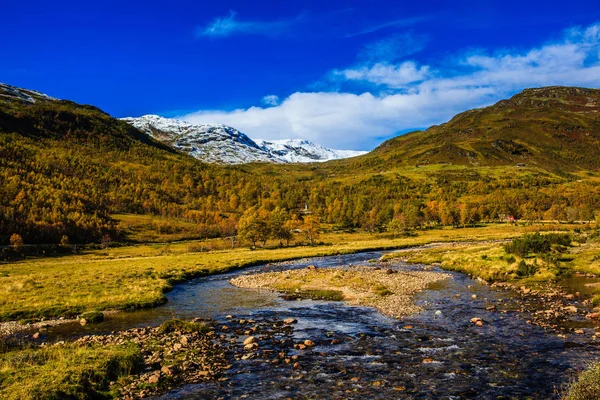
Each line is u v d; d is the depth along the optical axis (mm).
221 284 54438
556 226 155750
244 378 18891
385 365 20469
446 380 18234
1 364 19266
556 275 45500
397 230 166125
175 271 65438
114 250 141375
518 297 36750
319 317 32375
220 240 161625
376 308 35094
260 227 130875
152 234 189750
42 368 18672
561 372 18641
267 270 70250
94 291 44719
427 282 47562
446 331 26656
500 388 17172
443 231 174250
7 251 119500
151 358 21656
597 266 47531
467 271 54406
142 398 16703
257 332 27891
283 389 17547
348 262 79312
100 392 17094
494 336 24938
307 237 155125
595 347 21922
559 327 26125
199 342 25109
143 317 34094
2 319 33500
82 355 20719
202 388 17703
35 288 46875
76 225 169750
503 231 157000
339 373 19438
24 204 182625
